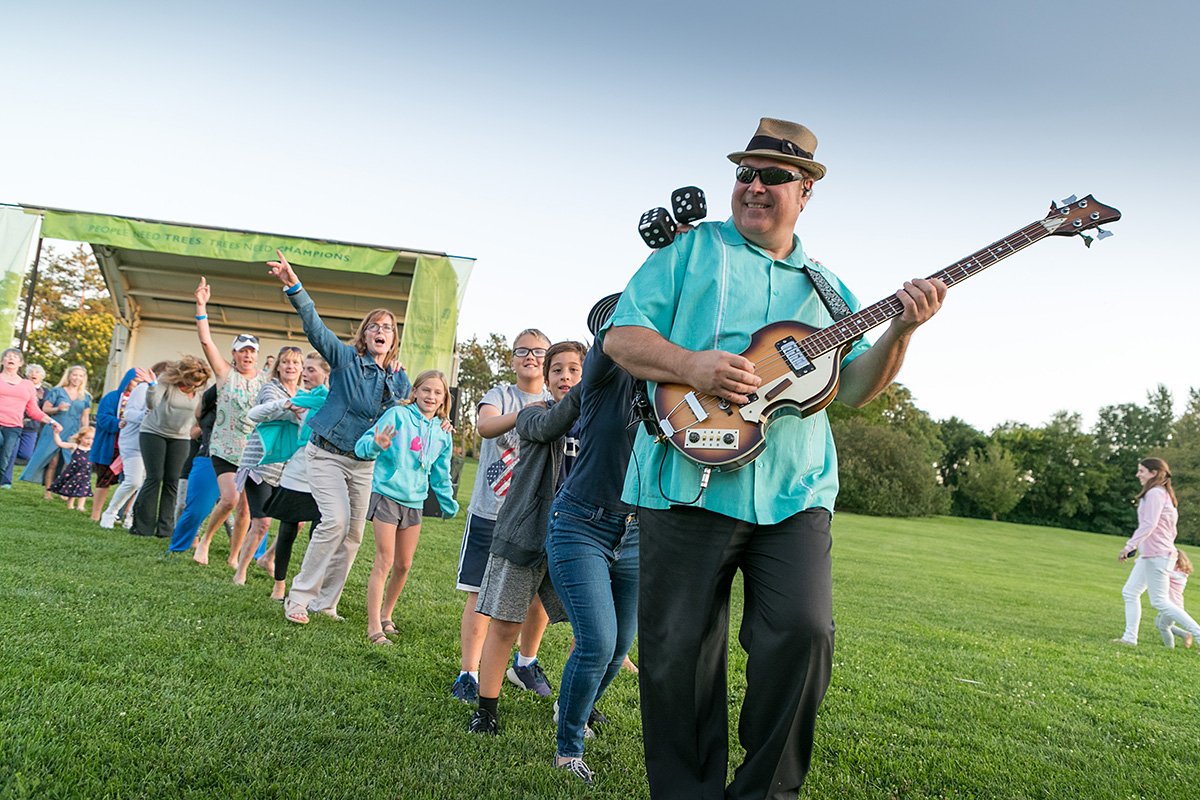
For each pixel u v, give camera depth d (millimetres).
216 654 4465
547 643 5969
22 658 3912
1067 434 72812
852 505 54344
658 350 2543
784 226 2715
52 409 12797
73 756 2875
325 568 5703
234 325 15953
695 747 2584
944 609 10852
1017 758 4133
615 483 3604
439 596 7359
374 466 5949
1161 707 5828
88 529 8820
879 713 4855
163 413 8805
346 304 15031
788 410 2566
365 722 3711
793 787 2488
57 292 34781
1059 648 8312
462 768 3271
